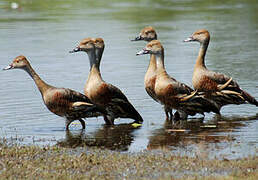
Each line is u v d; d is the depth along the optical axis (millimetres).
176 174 10258
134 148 12469
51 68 22375
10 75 21156
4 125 14789
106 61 23609
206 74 16219
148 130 14336
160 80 15406
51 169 10711
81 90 18641
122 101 15562
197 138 13211
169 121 15375
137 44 28141
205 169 10500
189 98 15242
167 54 25141
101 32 32500
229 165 10695
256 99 16844
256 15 39844
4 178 10133
